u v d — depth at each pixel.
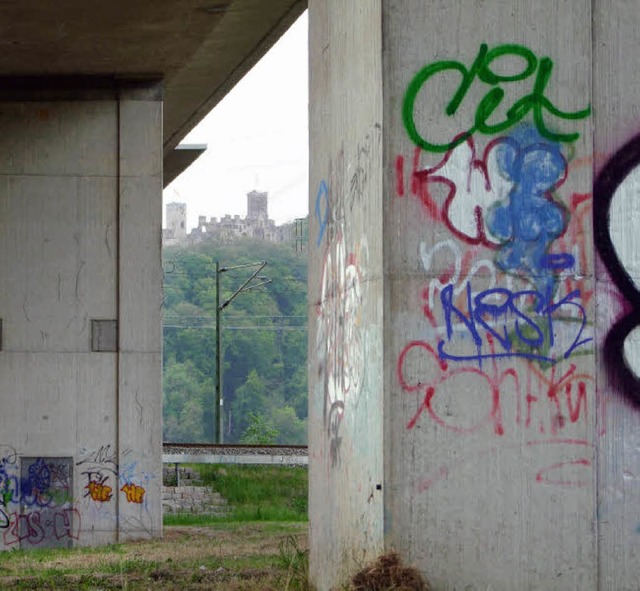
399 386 8.71
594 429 8.83
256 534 22.84
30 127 23.89
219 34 24.17
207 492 32.19
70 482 23.70
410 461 8.69
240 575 13.38
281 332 108.62
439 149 8.82
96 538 23.64
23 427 23.72
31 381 23.77
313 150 11.52
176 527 26.00
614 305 8.90
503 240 8.84
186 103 30.61
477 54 8.86
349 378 9.77
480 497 8.72
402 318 8.73
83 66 23.33
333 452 10.38
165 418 103.25
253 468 34.59
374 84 8.98
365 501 9.15
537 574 8.74
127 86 24.03
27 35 21.23
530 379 8.80
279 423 102.88
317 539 11.12
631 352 8.88
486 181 8.84
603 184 8.92
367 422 9.12
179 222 177.25
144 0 19.39
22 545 23.56
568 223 8.90
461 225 8.81
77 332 23.84
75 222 23.89
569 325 8.86
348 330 9.82
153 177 24.00
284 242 130.75
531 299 8.84
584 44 8.93
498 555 8.73
